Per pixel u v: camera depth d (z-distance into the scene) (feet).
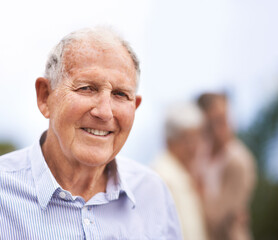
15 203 5.61
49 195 5.67
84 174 6.08
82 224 5.85
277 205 20.51
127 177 7.04
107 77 5.63
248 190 14.51
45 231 5.61
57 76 5.72
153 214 6.92
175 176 10.33
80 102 5.58
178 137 10.97
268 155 23.04
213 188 13.70
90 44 5.67
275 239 20.43
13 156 6.26
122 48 5.86
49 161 6.15
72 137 5.69
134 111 6.09
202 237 10.48
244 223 14.61
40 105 6.03
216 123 14.11
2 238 5.41
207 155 13.84
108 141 5.88
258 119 23.58
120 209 6.49
